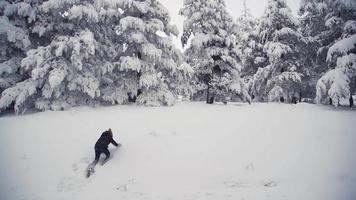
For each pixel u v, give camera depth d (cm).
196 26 2122
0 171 973
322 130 1174
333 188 791
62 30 1755
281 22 2506
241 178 914
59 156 1069
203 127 1288
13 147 1117
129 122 1359
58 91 1602
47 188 896
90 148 1122
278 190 807
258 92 2936
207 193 818
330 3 1827
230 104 2133
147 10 1788
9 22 1616
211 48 2053
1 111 1666
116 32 1934
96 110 1650
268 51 2359
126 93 1828
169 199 783
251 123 1318
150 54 1709
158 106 1748
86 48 1571
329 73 1525
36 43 1809
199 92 2309
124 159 1043
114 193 851
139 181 922
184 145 1120
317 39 2202
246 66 3170
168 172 964
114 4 1720
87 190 881
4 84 1592
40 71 1487
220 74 2122
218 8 2066
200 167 984
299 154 1015
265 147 1082
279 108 1783
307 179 874
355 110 1620
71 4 1666
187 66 1784
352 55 1527
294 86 2422
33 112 1650
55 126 1311
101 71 1794
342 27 1806
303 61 2450
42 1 1741
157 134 1210
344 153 982
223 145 1112
